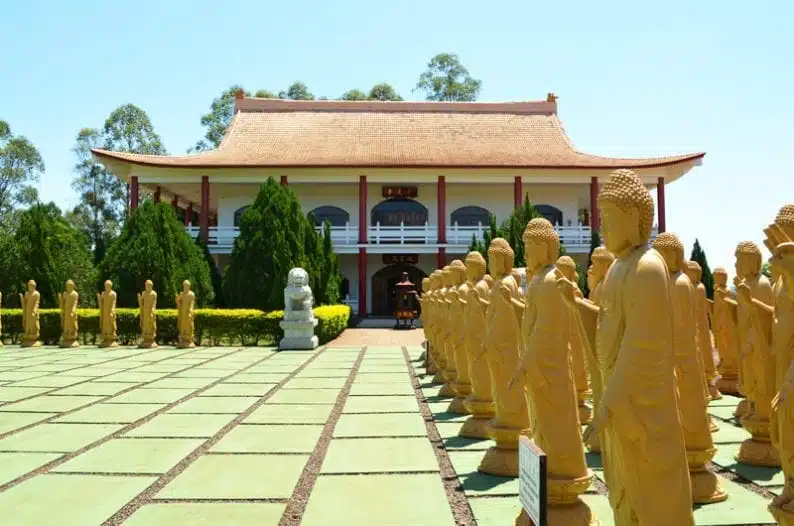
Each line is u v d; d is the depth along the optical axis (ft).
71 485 21.11
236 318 73.36
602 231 12.31
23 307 71.92
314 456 24.41
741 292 20.20
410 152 119.24
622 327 11.48
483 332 27.07
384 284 125.18
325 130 129.49
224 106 178.60
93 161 169.17
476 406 27.04
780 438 15.79
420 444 26.11
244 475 22.02
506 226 87.30
